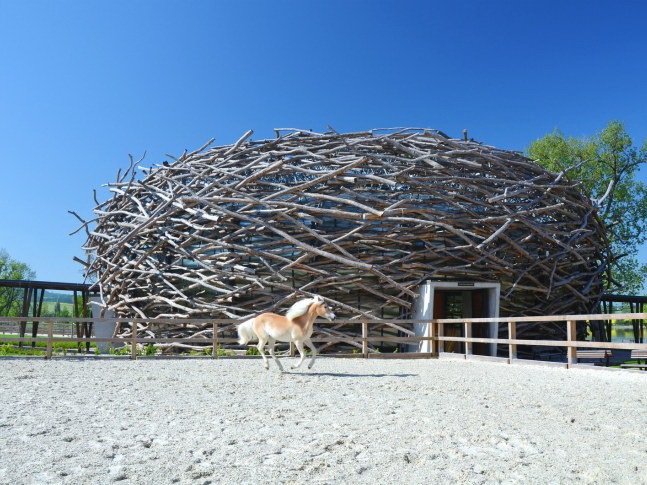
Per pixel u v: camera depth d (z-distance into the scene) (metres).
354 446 5.37
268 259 21.66
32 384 10.20
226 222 22.23
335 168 22.22
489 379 11.38
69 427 6.27
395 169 21.66
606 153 39.88
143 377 11.48
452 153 22.16
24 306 28.05
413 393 9.18
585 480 4.37
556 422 6.66
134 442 5.54
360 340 19.17
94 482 4.25
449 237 21.89
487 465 4.76
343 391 9.40
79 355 18.39
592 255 25.62
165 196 23.77
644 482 4.34
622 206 40.91
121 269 24.64
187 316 22.41
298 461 4.84
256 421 6.65
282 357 18.02
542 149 41.19
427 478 4.41
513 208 22.53
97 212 27.56
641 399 8.54
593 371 12.68
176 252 23.00
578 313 24.50
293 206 21.12
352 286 21.33
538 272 23.00
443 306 23.67
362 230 21.30
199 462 4.86
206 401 8.23
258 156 23.42
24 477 4.34
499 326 22.20
